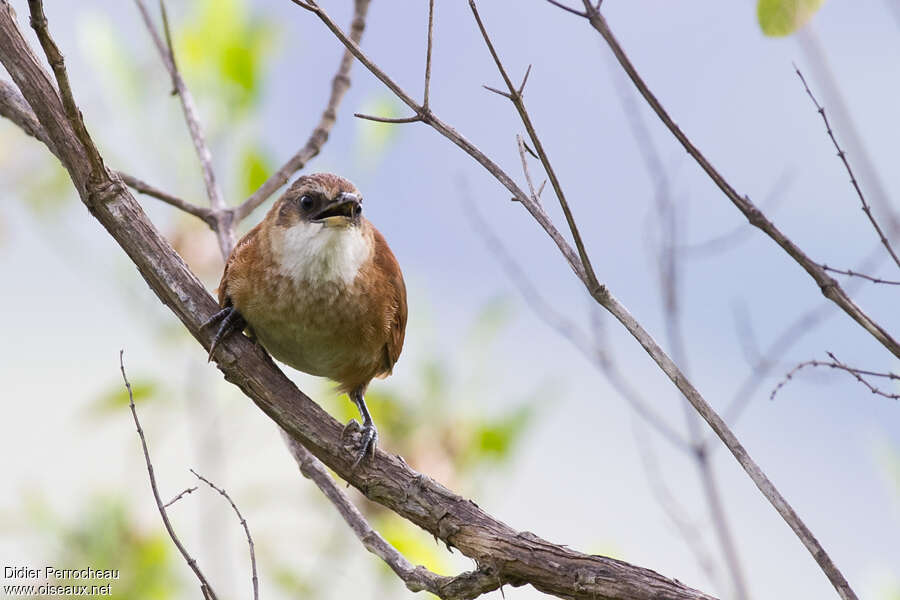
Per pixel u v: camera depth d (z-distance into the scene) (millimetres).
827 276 6215
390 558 7895
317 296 9016
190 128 9961
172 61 9961
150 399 9961
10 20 7750
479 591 7258
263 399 7973
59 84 7109
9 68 7707
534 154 6840
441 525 7410
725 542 7984
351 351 9453
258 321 9125
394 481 7637
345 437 7812
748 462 6117
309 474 8516
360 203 9070
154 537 9484
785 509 6035
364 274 9273
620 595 6734
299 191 9086
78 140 7738
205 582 6559
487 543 7234
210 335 8062
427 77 6641
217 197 9867
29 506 9320
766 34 7195
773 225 6211
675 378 6277
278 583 9500
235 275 8992
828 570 5914
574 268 6465
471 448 9953
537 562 7047
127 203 7941
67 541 9305
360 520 8188
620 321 6379
